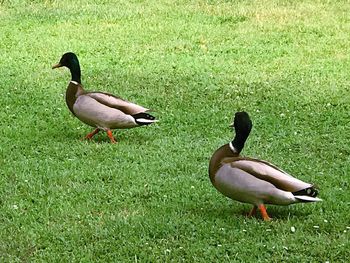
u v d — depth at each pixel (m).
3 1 19.11
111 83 13.19
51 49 15.42
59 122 11.00
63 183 8.62
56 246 7.09
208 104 11.97
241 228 7.34
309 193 7.21
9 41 16.02
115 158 9.44
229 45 15.75
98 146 9.84
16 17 17.88
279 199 7.19
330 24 17.08
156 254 6.89
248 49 15.45
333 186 8.57
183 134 10.46
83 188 8.45
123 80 13.38
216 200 8.10
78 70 10.10
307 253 6.92
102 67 14.24
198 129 10.70
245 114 7.45
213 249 6.93
